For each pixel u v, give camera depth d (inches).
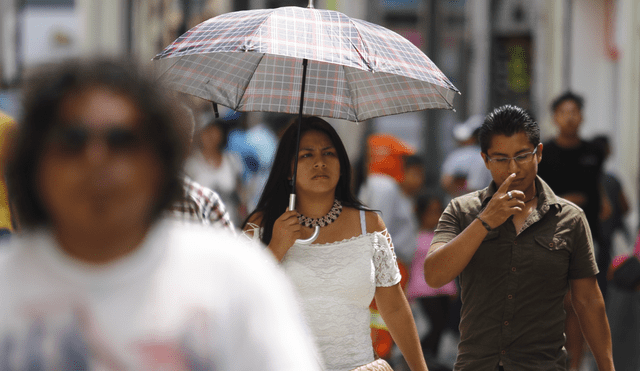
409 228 946.7
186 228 190.2
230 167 1056.2
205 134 1019.9
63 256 175.9
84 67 175.9
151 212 179.6
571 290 462.6
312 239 437.1
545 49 1589.6
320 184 447.5
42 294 173.2
